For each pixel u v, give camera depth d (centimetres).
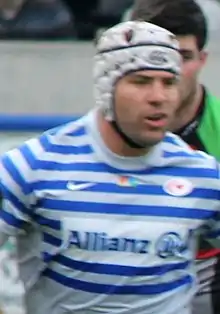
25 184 844
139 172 841
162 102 815
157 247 844
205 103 1044
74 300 859
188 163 852
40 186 842
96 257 841
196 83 1023
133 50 816
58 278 857
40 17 2066
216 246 911
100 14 2261
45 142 851
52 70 1858
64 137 848
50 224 847
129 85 818
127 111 818
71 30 2084
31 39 2041
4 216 862
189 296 875
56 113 1802
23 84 1858
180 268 859
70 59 1859
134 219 840
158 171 845
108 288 845
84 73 1858
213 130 1041
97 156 840
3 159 853
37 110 1856
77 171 839
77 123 853
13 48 1861
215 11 2016
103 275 841
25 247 881
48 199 841
